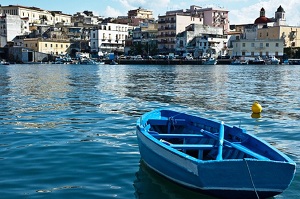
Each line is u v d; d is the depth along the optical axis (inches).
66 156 479.8
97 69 3383.4
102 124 701.3
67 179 398.6
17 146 529.0
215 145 388.8
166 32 4854.8
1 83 1700.3
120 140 570.9
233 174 315.6
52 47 5073.8
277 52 4389.8
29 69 3314.5
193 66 3998.5
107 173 416.5
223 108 938.7
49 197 352.5
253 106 863.1
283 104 1016.9
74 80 1940.2
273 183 316.5
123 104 1001.5
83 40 5349.4
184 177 346.9
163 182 384.5
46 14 6501.0
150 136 402.3
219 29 4820.4
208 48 4370.1
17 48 4889.3
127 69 3390.7
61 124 698.2
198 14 5191.9
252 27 4987.7
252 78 2118.6
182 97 1181.1
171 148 360.2
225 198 327.9
